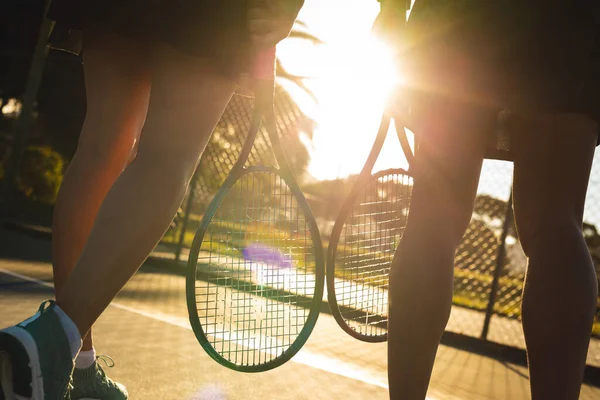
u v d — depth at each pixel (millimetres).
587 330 1297
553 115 1366
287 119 7355
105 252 1360
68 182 1726
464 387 3070
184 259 7195
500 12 1380
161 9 1462
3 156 11891
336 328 4121
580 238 1353
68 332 1312
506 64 1377
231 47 1490
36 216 10133
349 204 1775
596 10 1367
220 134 7723
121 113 1747
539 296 1314
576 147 1358
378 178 2105
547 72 1349
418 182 1454
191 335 3164
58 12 1677
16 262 5383
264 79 1619
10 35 12438
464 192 1439
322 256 1779
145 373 2424
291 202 1929
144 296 4438
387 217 2146
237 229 1894
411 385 1363
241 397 2277
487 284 6195
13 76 12469
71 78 12508
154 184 1430
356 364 3150
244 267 1874
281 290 2020
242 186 1921
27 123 8422
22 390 1267
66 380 1318
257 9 1506
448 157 1426
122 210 1391
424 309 1347
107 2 1552
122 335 3025
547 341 1287
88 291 1343
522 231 1445
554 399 1274
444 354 3992
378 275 2129
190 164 1509
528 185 1422
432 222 1406
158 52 1505
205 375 2482
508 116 1491
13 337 1248
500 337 4945
